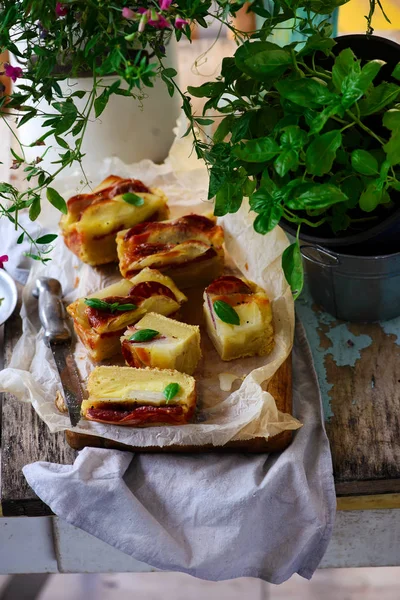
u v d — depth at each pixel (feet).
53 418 3.38
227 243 3.92
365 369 3.63
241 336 3.51
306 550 3.30
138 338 3.46
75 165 4.20
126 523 3.28
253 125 3.27
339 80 2.96
